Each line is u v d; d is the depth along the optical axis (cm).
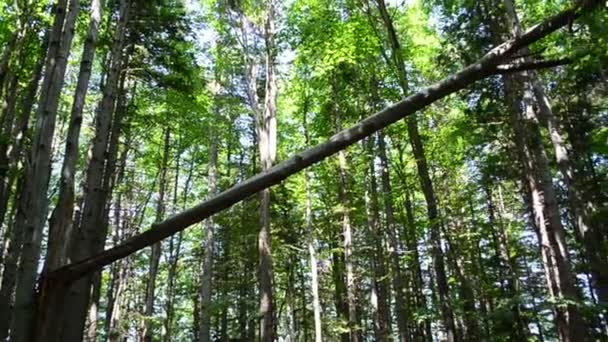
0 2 1331
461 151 1900
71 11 432
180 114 1722
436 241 1442
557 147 1432
